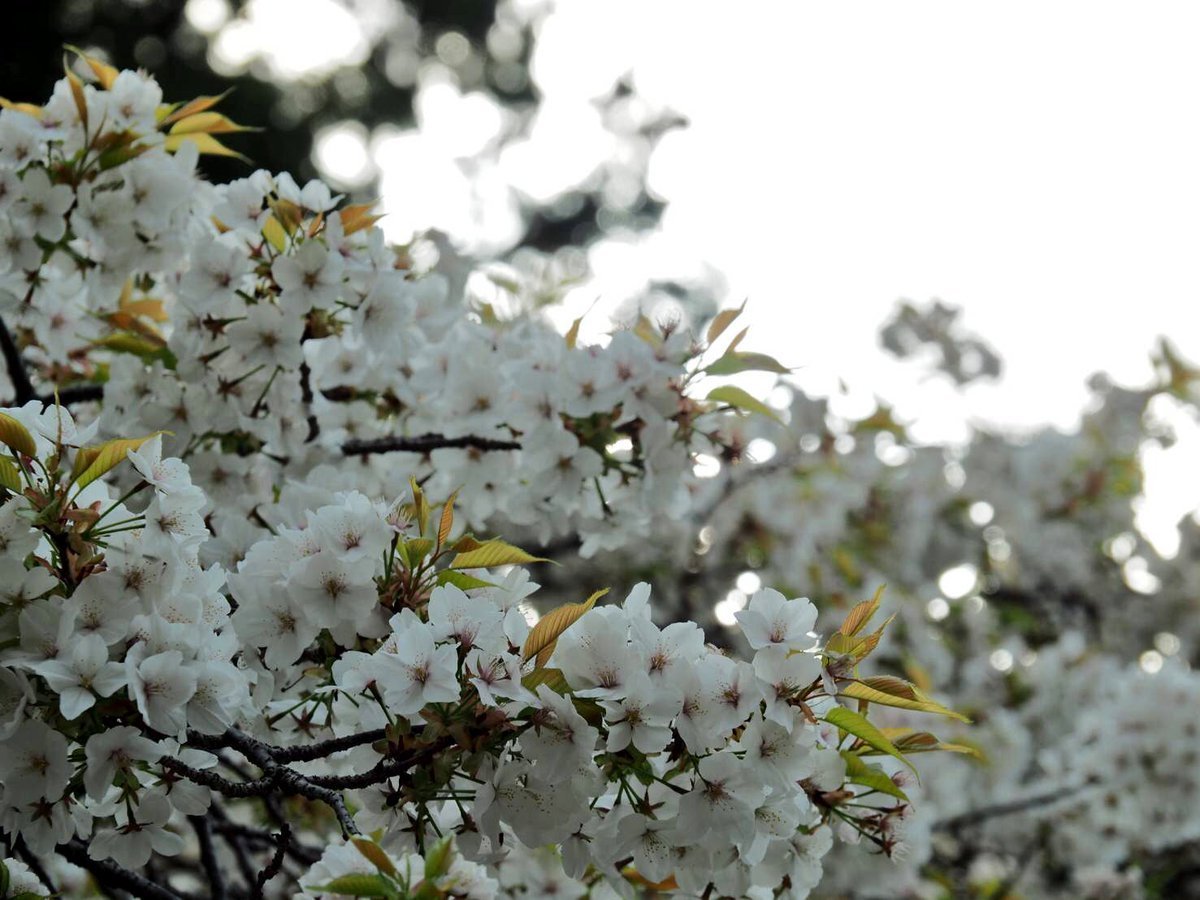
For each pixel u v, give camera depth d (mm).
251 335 3854
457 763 2590
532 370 4090
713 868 2705
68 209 3967
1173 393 8875
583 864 2656
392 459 4680
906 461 8773
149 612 2564
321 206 3977
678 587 8086
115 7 14906
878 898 6434
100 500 2693
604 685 2586
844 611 7684
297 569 2830
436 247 4824
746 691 2619
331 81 18047
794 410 7961
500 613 2676
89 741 2434
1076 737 6797
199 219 4316
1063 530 9141
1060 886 7328
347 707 3111
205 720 2582
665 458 4031
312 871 2760
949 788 6828
